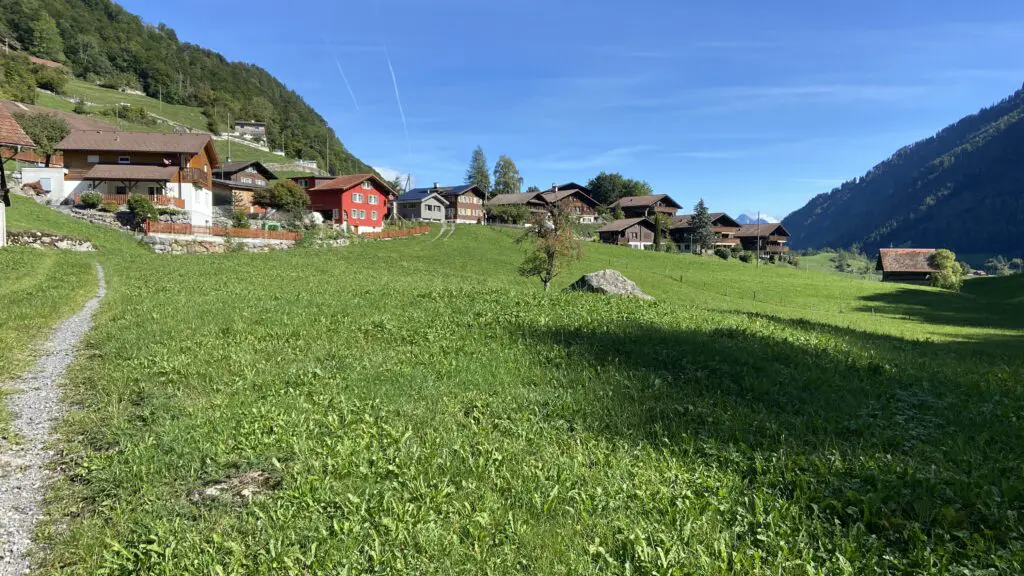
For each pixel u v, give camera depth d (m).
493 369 10.80
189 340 13.09
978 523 5.44
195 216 58.72
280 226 63.25
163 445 7.33
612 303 19.67
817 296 62.66
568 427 8.05
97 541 5.36
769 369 10.96
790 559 4.89
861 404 9.24
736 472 6.65
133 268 31.22
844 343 15.12
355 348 12.46
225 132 167.75
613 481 6.24
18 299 18.14
